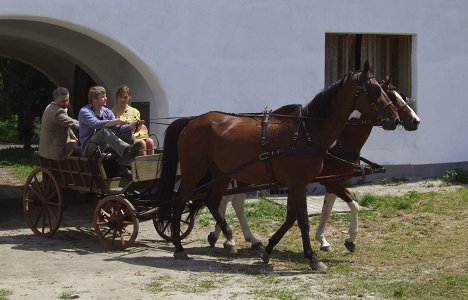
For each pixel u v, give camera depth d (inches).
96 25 464.1
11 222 440.8
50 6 450.0
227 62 504.4
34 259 334.6
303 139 309.7
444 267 308.5
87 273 304.7
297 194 309.1
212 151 333.1
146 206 363.9
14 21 551.2
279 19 517.3
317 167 310.5
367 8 543.2
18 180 657.0
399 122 315.0
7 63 1000.2
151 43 480.4
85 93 669.9
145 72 488.1
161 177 343.9
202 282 286.5
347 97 309.0
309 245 310.3
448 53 572.7
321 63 532.4
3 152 976.9
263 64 515.2
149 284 283.3
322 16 530.6
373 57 566.9
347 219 422.9
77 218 451.8
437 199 475.5
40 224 430.3
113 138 358.3
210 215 440.1
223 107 505.4
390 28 551.8
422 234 384.2
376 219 422.3
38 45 653.9
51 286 280.7
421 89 565.0
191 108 495.8
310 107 314.5
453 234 381.7
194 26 492.7
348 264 318.7
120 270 310.3
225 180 344.8
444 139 574.6
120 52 484.1
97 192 369.1
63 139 382.9
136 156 365.4
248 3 507.5
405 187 530.9
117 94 403.5
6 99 1066.7
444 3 568.1
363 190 520.1
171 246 369.1
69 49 594.9
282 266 318.3
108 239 370.9
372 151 552.1
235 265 321.1
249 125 326.0
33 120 1031.6
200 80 497.0
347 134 342.0
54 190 388.5
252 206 459.5
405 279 289.0
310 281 287.6
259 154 315.9
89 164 362.6
